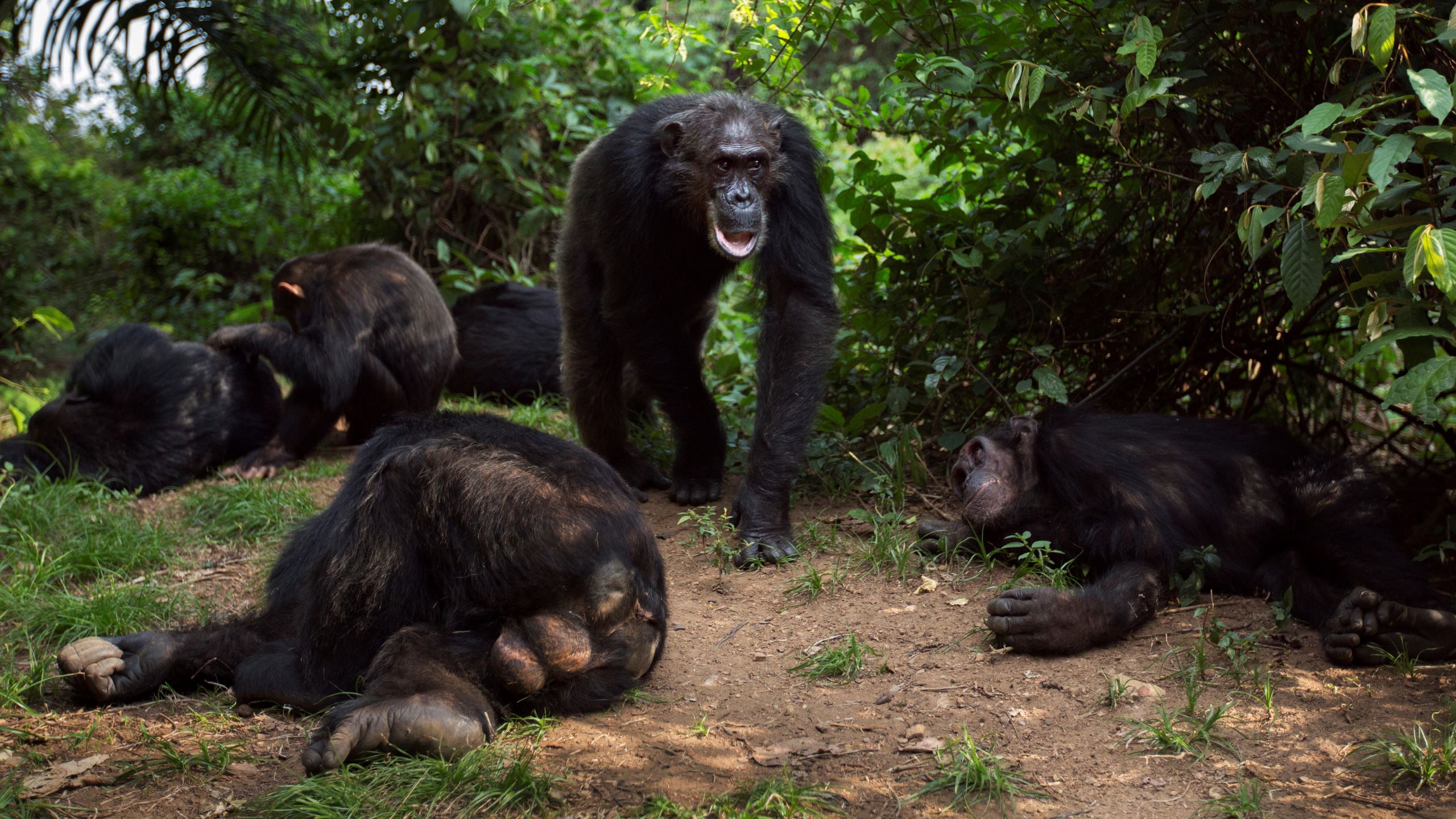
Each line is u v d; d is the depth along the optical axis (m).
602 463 4.47
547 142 12.18
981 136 7.45
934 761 3.72
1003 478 5.48
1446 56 4.77
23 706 4.39
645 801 3.49
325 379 8.27
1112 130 5.30
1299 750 3.64
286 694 4.28
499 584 4.03
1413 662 4.20
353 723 3.58
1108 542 5.10
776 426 5.93
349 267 8.59
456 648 4.00
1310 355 7.56
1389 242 4.37
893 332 7.31
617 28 12.16
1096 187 6.86
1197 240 6.71
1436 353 4.11
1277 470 5.37
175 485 8.48
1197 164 5.47
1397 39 4.71
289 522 7.13
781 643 4.87
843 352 7.62
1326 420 7.59
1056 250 6.88
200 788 3.71
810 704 4.26
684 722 4.12
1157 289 6.87
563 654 3.96
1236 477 5.29
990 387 6.79
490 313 10.33
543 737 3.96
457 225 12.32
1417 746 3.51
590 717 4.17
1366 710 3.87
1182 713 3.91
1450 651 4.21
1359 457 5.62
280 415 9.34
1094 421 5.46
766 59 7.12
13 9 9.12
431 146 11.40
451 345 9.08
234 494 7.50
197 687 4.60
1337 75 4.64
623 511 4.30
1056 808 3.40
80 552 6.38
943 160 7.27
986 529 5.52
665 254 6.49
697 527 6.29
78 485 7.75
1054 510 5.43
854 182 7.40
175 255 16.84
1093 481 5.20
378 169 11.88
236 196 16.88
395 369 8.69
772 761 3.78
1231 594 5.15
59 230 19.17
